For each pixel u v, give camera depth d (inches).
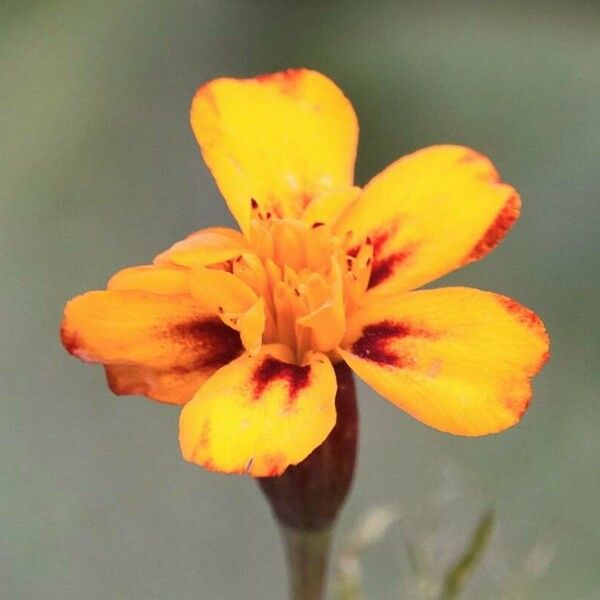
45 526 19.0
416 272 15.1
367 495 19.0
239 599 18.9
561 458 19.0
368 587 18.7
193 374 15.0
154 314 14.9
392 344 14.9
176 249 15.1
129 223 21.3
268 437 14.6
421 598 16.3
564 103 21.4
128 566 18.9
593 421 19.2
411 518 18.8
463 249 15.1
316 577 15.5
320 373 14.8
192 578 18.9
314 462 15.2
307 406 14.7
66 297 20.4
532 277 19.9
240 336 15.0
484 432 14.6
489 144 21.3
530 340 14.7
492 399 14.7
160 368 14.9
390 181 15.3
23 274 20.7
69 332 14.8
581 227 20.1
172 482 19.4
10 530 19.0
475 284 19.9
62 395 19.8
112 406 19.8
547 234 20.2
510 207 15.1
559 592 18.6
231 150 15.4
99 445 19.5
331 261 15.0
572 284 19.8
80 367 20.0
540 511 18.9
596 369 19.4
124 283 15.0
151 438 19.6
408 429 19.6
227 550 19.0
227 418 14.6
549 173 20.7
